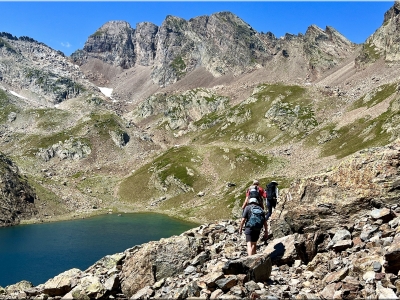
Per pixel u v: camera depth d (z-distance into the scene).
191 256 16.28
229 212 131.88
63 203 173.88
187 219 139.62
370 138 154.38
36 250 93.00
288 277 13.23
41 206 162.38
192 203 166.00
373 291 10.37
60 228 129.50
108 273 16.48
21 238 111.50
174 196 180.88
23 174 189.88
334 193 17.23
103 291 14.55
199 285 12.16
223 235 19.28
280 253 15.05
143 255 16.20
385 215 14.86
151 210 169.88
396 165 16.53
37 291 15.84
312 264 13.91
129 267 16.33
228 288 11.50
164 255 16.11
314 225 16.81
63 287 15.29
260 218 14.93
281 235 17.84
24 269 75.44
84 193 198.62
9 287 19.30
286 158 186.75
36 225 138.25
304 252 14.98
